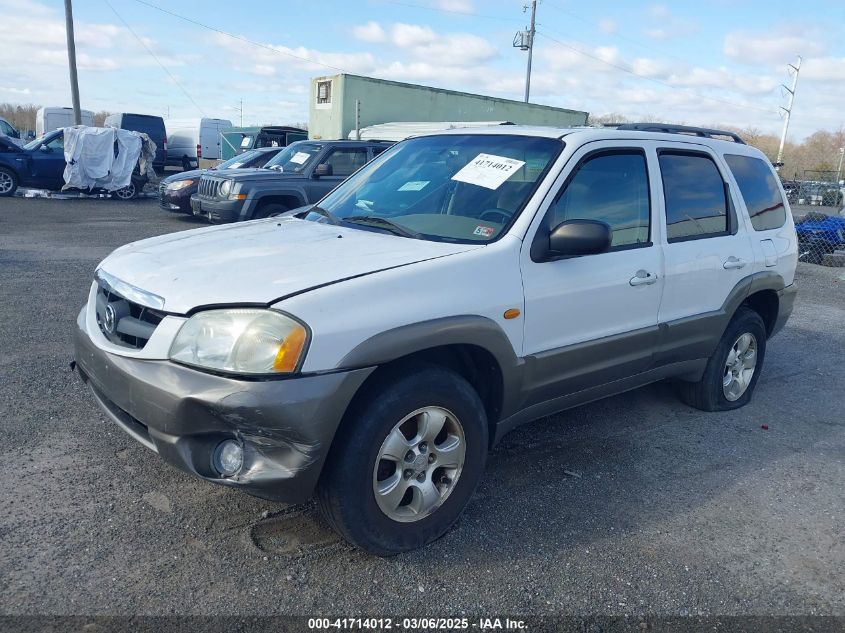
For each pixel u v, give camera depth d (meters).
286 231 3.69
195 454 2.71
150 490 3.45
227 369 2.60
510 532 3.31
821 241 13.59
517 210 3.45
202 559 2.94
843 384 6.00
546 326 3.46
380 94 20.00
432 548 3.13
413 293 2.91
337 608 2.70
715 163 4.71
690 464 4.20
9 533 3.01
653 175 4.15
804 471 4.20
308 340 2.61
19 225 12.84
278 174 11.63
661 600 2.88
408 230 3.54
